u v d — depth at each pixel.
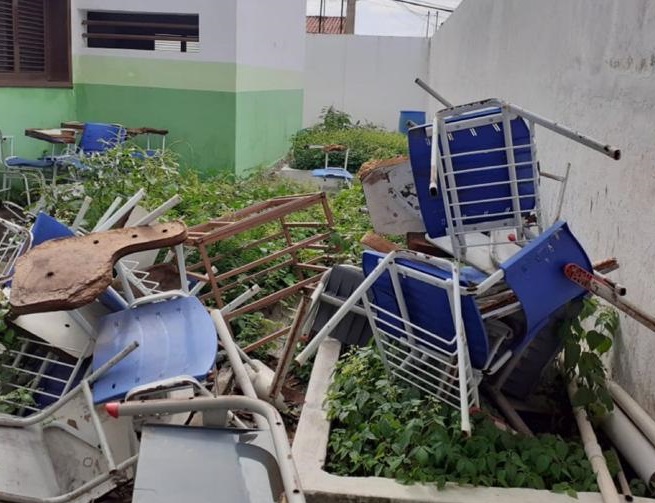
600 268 3.16
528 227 3.42
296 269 4.91
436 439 2.77
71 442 2.75
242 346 4.13
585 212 3.81
